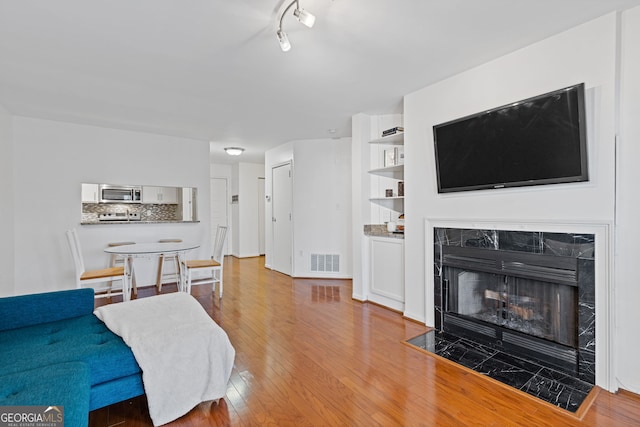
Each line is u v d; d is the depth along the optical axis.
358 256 3.76
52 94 2.96
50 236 3.77
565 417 1.62
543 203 2.12
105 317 1.93
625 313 1.82
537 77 2.12
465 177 2.53
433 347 2.46
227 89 2.90
